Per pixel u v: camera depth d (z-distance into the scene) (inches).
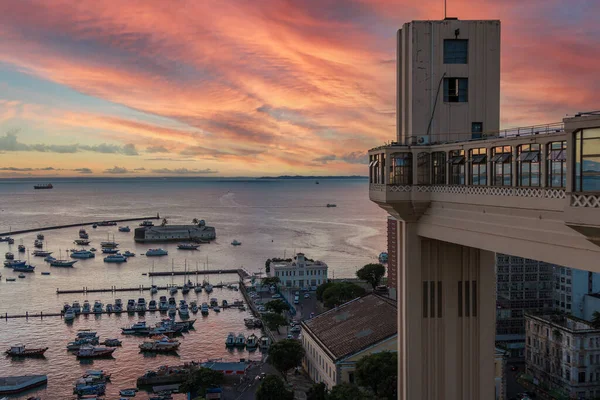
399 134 2719.0
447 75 2573.8
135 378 6525.6
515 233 1865.2
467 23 2573.8
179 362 7076.8
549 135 1697.8
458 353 2583.7
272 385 5187.0
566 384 5398.6
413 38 2566.4
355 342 5502.0
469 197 2100.1
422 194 2415.1
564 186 1638.8
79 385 6122.1
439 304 2564.0
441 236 2338.8
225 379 6333.7
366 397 4530.0
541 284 7190.0
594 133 1437.0
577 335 5310.0
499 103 2603.3
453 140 2581.2
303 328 6643.7
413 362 2546.8
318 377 5930.1
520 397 5472.4
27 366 6988.2
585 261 1579.7
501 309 7003.0
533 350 5930.1
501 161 1939.0
